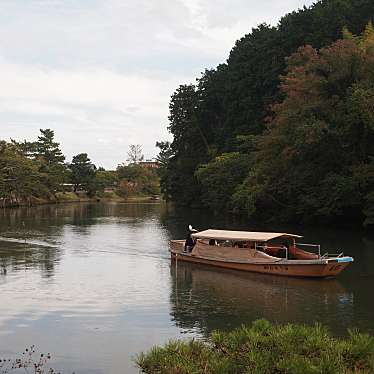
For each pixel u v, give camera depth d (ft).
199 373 32.63
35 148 410.52
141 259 105.70
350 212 158.20
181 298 70.59
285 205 170.40
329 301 68.23
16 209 300.20
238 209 191.11
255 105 235.61
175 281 82.28
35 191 367.45
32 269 93.50
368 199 134.10
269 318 60.34
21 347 50.65
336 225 168.04
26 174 347.36
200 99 300.40
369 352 32.09
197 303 67.72
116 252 115.65
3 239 141.08
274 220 186.39
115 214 251.80
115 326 57.36
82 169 476.13
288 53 218.79
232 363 32.73
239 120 243.60
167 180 320.50
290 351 32.35
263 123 228.22
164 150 456.86
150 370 35.12
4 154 342.03
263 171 164.76
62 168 415.44
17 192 342.23
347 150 146.41
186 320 59.62
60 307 65.72
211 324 57.93
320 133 134.62
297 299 69.51
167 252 115.65
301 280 82.17
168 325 57.62
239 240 90.68
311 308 64.69
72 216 237.45
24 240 138.82
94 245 127.85
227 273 88.94
